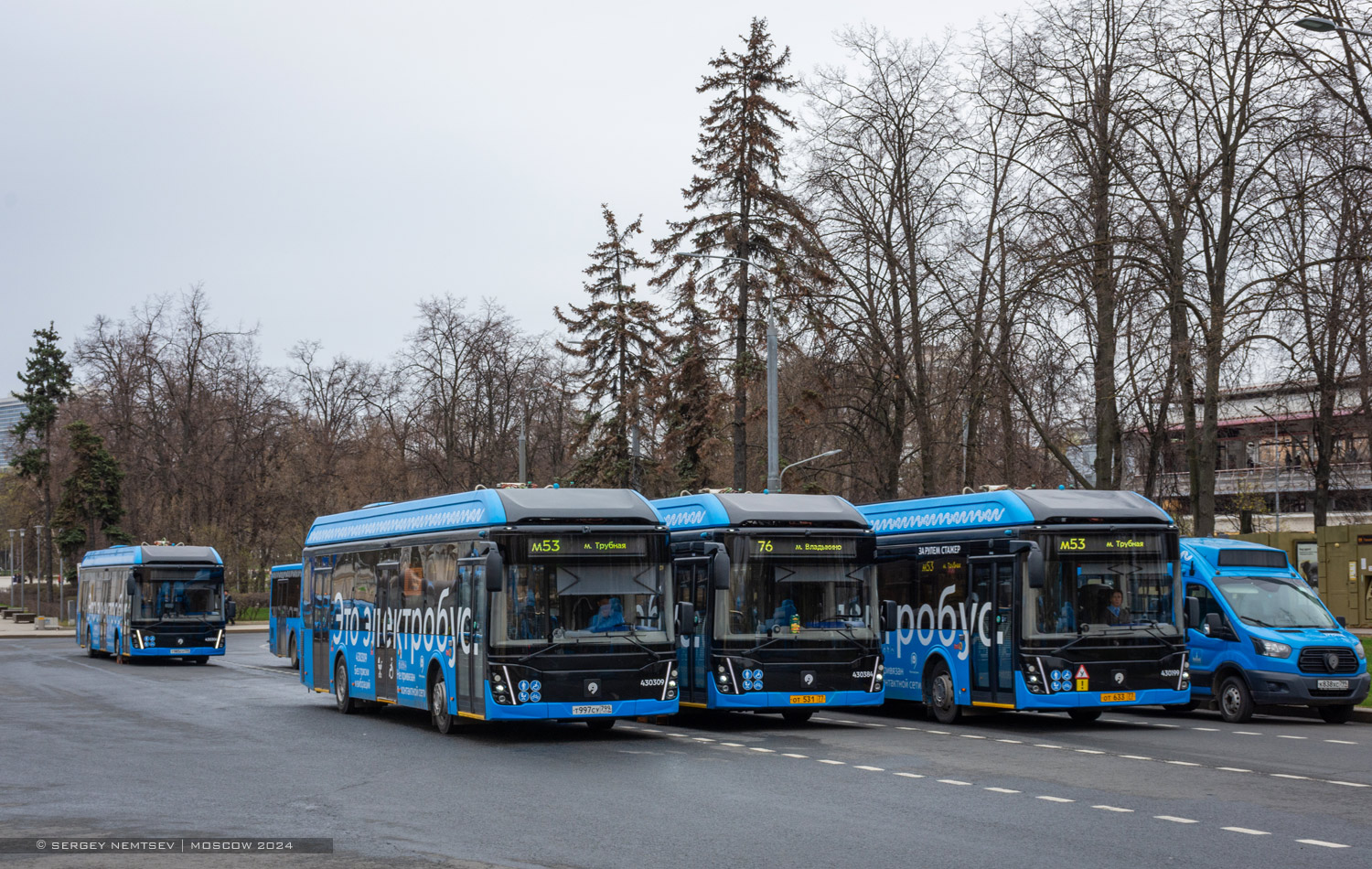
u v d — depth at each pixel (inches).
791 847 419.5
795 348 1512.1
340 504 2844.5
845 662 826.2
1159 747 714.8
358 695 950.4
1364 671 878.4
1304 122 1153.4
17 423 3481.8
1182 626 819.4
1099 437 1293.1
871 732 816.3
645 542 758.5
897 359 1464.1
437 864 392.8
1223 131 1225.4
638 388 2119.8
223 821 474.9
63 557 3159.5
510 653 719.7
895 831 450.0
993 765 635.5
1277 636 876.0
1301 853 409.4
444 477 2588.6
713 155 1690.5
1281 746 724.0
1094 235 1251.8
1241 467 2659.9
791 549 832.9
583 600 737.6
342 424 3171.8
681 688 852.0
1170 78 1225.4
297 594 1636.3
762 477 1792.6
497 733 814.5
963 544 867.4
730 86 1689.2
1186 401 1230.3
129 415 2847.0
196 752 708.7
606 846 422.6
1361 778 582.2
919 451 1498.5
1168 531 824.9
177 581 1728.6
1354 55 1159.6
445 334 2568.9
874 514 978.1
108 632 1819.6
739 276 1665.8
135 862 393.4
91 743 757.9
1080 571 807.1
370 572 941.8
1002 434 1421.0
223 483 2842.0
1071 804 508.4
